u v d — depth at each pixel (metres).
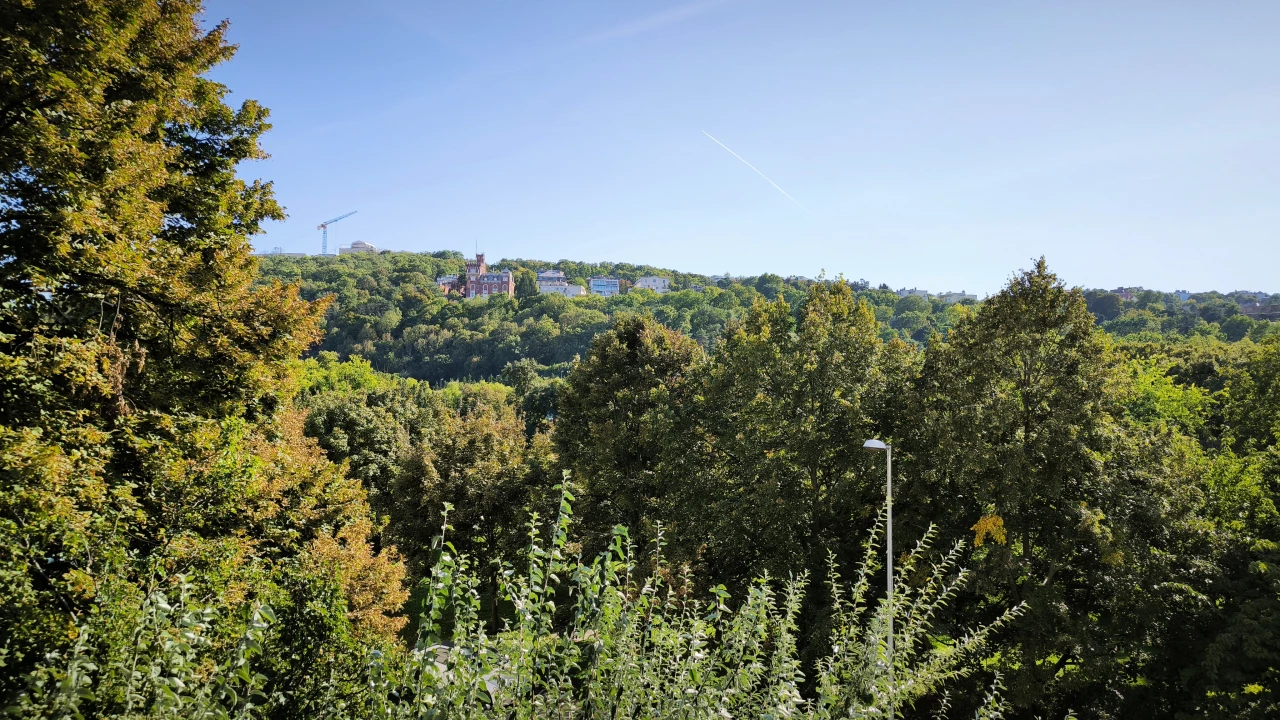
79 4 11.06
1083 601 20.94
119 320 13.36
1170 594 18.91
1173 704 18.89
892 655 5.61
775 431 23.23
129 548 10.90
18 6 10.38
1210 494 23.62
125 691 4.38
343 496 21.75
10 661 5.25
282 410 17.89
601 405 31.08
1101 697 19.22
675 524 24.41
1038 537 20.19
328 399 45.59
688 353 31.98
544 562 5.54
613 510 28.86
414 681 5.09
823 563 21.42
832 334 24.05
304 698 8.27
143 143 12.46
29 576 6.34
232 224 17.19
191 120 15.38
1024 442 19.84
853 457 21.88
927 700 17.67
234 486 13.40
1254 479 23.17
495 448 31.75
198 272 14.84
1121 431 20.27
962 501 21.50
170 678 4.31
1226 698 16.69
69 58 11.16
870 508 22.58
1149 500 19.08
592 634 5.13
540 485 29.47
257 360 15.59
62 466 9.14
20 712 3.84
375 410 47.22
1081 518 18.34
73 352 11.12
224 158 16.55
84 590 6.47
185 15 14.58
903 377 24.16
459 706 4.77
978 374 21.02
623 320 32.88
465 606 5.12
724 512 23.36
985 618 20.20
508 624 5.36
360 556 19.72
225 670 4.97
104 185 11.71
